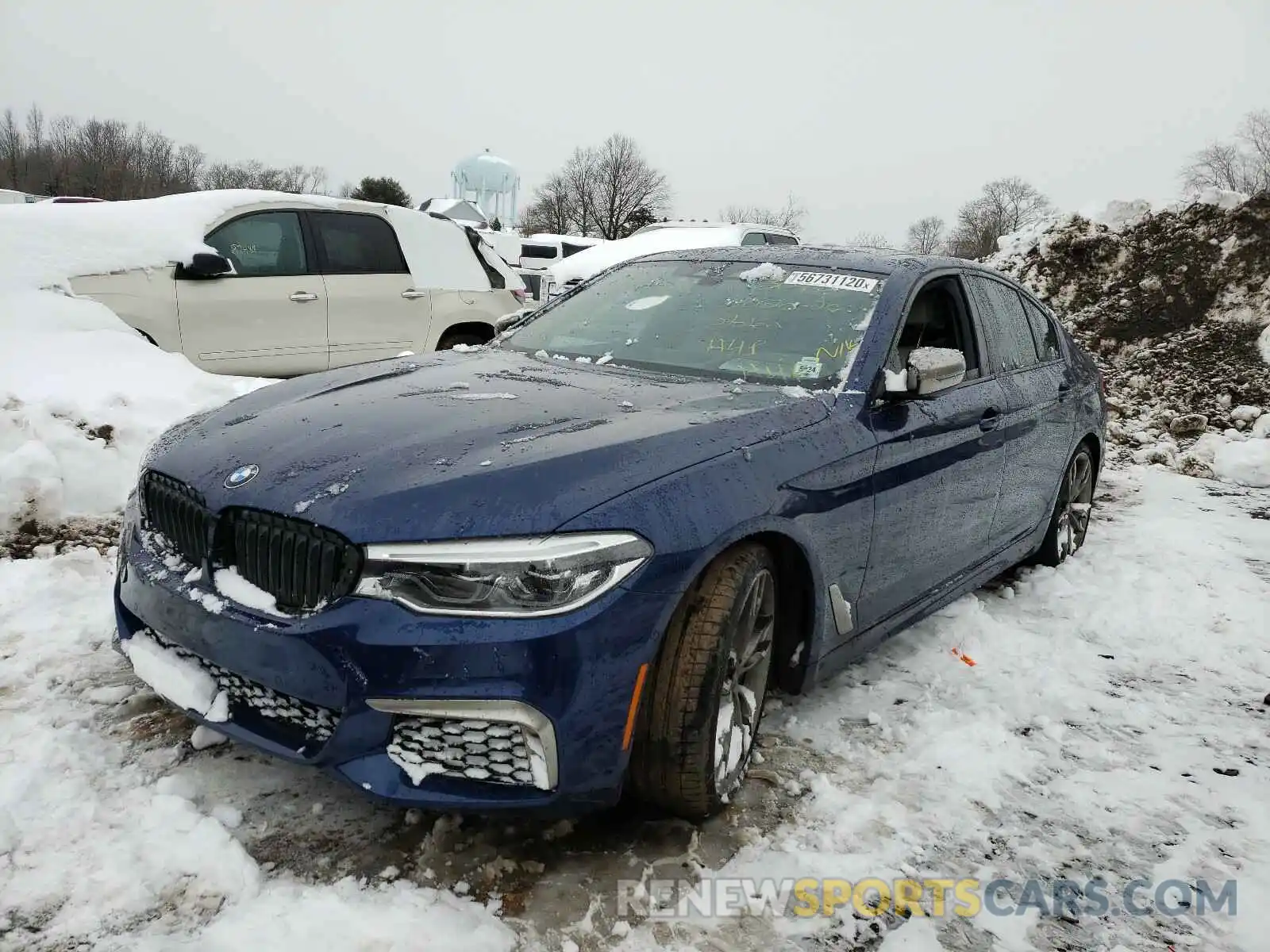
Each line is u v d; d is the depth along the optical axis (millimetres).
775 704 3369
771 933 2281
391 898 2271
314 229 7562
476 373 3320
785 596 2918
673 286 3949
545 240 28859
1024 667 3812
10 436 4762
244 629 2307
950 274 3971
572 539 2215
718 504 2486
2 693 3121
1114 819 2826
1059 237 12555
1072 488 5168
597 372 3357
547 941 2199
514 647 2148
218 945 2070
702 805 2549
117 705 3084
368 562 2195
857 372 3227
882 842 2643
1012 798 2895
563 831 2598
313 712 2301
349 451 2510
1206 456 7879
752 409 2883
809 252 4000
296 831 2525
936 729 3244
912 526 3357
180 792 2625
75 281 6453
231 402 3227
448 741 2215
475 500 2246
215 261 6891
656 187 69750
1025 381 4332
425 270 8117
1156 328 11039
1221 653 4062
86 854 2348
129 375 5801
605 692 2244
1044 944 2307
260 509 2359
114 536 4648
